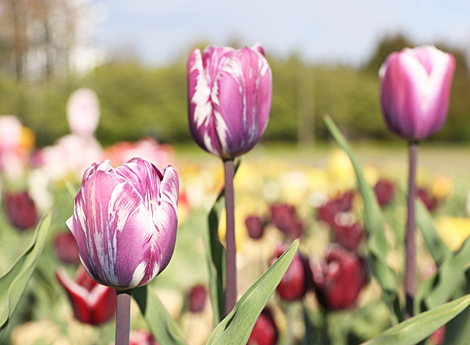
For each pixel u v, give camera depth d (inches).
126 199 20.9
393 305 39.6
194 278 99.4
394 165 312.7
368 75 993.5
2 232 100.0
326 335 53.4
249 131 29.4
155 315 29.8
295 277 45.8
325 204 96.3
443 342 34.4
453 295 37.6
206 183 203.8
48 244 79.8
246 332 23.5
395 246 92.5
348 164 180.4
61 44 427.5
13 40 447.8
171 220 22.3
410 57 38.4
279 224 85.0
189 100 30.3
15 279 26.6
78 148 133.3
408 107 38.2
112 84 957.8
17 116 649.6
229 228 29.3
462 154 657.0
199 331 72.1
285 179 181.5
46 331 64.8
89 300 44.9
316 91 1016.9
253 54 29.2
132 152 124.0
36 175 139.2
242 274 95.6
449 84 39.4
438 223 79.7
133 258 21.2
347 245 73.8
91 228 21.1
